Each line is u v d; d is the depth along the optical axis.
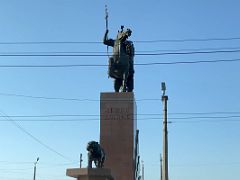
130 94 32.94
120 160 31.75
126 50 34.59
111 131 32.38
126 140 32.16
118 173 31.48
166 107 38.78
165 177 37.47
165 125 38.44
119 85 34.59
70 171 24.97
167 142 38.28
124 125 32.47
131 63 34.62
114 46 34.69
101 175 24.58
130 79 34.78
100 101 33.03
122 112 32.72
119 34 34.78
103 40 34.75
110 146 32.09
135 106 34.12
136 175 33.41
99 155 25.80
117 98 32.94
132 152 31.92
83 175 24.66
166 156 37.88
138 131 34.66
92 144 25.64
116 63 34.16
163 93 39.00
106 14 35.03
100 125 32.56
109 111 32.78
